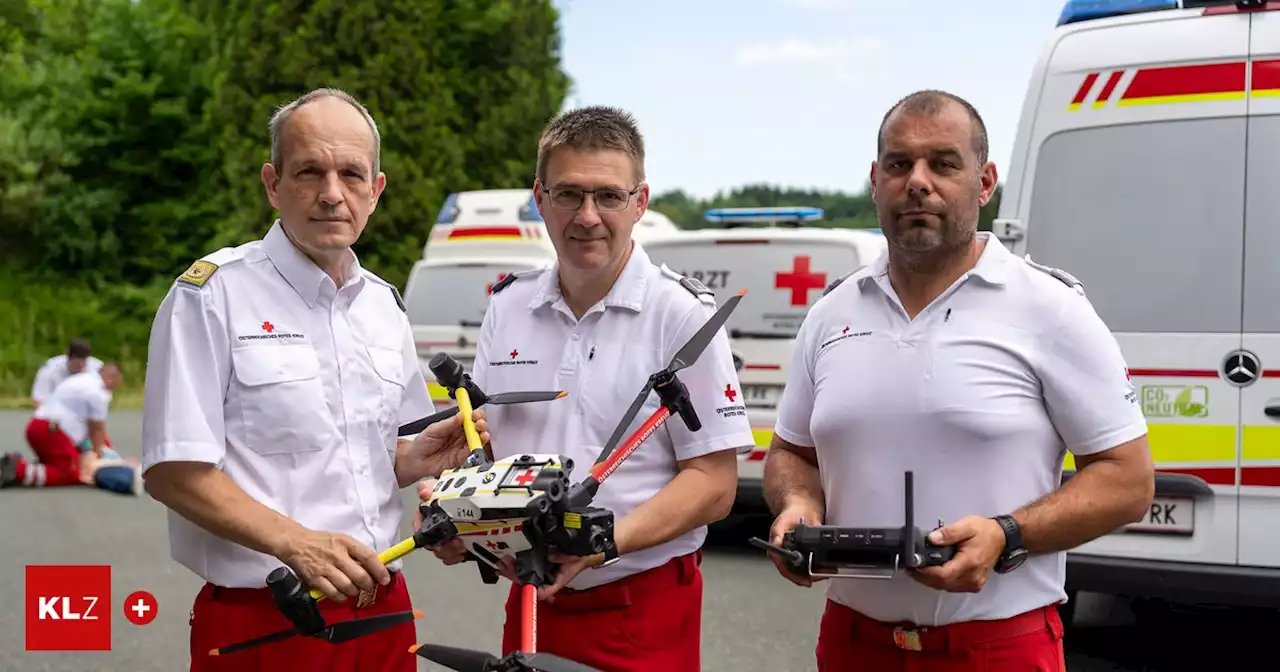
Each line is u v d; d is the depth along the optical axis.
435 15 24.86
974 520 2.50
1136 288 4.92
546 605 2.99
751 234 7.69
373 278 3.04
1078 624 6.17
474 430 2.70
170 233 27.92
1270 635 5.94
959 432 2.68
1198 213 4.84
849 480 2.80
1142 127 4.96
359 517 2.83
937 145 2.67
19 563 7.41
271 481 2.74
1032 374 2.71
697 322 2.93
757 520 8.93
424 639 5.82
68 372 11.27
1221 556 4.77
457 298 10.59
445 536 2.46
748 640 5.83
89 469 11.05
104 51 28.09
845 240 7.50
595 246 2.86
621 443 2.69
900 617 2.77
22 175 27.14
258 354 2.75
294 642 2.74
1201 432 4.79
